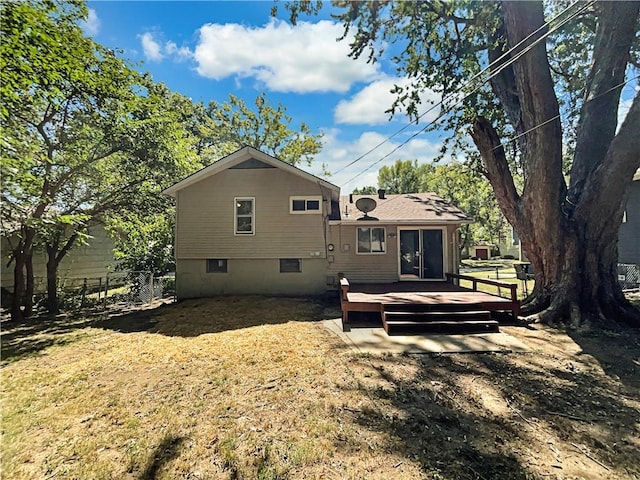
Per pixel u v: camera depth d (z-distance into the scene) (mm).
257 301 9984
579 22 8766
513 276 16953
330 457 2805
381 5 9219
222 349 5824
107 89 8844
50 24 6402
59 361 5484
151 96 10227
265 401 3834
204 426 3332
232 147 22766
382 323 7395
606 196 6941
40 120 8438
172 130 10633
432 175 28406
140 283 11734
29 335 7285
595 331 6441
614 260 7277
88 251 14391
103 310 10180
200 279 11102
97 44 8406
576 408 3572
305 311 8852
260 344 6055
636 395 3865
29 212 7656
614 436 3049
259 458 2814
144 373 4812
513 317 7258
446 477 2529
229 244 11055
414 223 10969
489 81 9141
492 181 9125
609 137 7617
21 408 3783
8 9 5719
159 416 3543
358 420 3373
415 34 9555
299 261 11180
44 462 2838
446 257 11445
